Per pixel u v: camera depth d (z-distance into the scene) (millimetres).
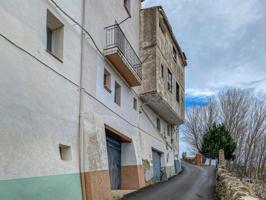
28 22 9102
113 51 14883
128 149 18109
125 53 16594
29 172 8375
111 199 12906
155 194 15039
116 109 16281
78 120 11695
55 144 9922
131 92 19266
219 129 42406
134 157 17953
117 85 17125
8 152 7703
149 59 21266
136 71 18000
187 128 55531
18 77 8430
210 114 54312
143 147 20656
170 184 19797
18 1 8703
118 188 17250
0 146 7473
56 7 10797
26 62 8867
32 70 9117
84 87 12367
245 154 48500
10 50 8219
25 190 8070
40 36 9680
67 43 11406
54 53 11023
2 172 7414
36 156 8797
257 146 49000
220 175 16328
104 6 15367
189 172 30359
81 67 12289
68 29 11562
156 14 21859
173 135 30625
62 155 10680
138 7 22047
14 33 8430
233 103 52875
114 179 16766
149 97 21203
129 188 17391
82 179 11078
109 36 15422
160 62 22109
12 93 8117
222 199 12914
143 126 21453
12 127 7965
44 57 9812
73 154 10977
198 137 54188
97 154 12414
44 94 9617
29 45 9062
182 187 18312
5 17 8133
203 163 42812
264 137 49594
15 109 8164
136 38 21062
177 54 28109
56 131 10078
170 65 25156
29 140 8578
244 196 8766
